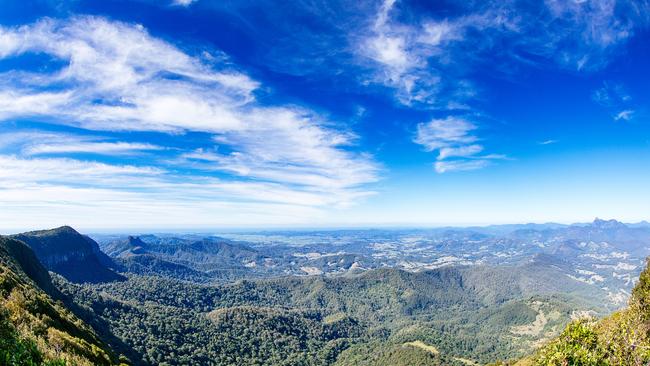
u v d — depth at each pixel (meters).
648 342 23.95
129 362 81.69
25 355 22.36
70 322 65.38
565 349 24.31
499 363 125.06
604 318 41.88
